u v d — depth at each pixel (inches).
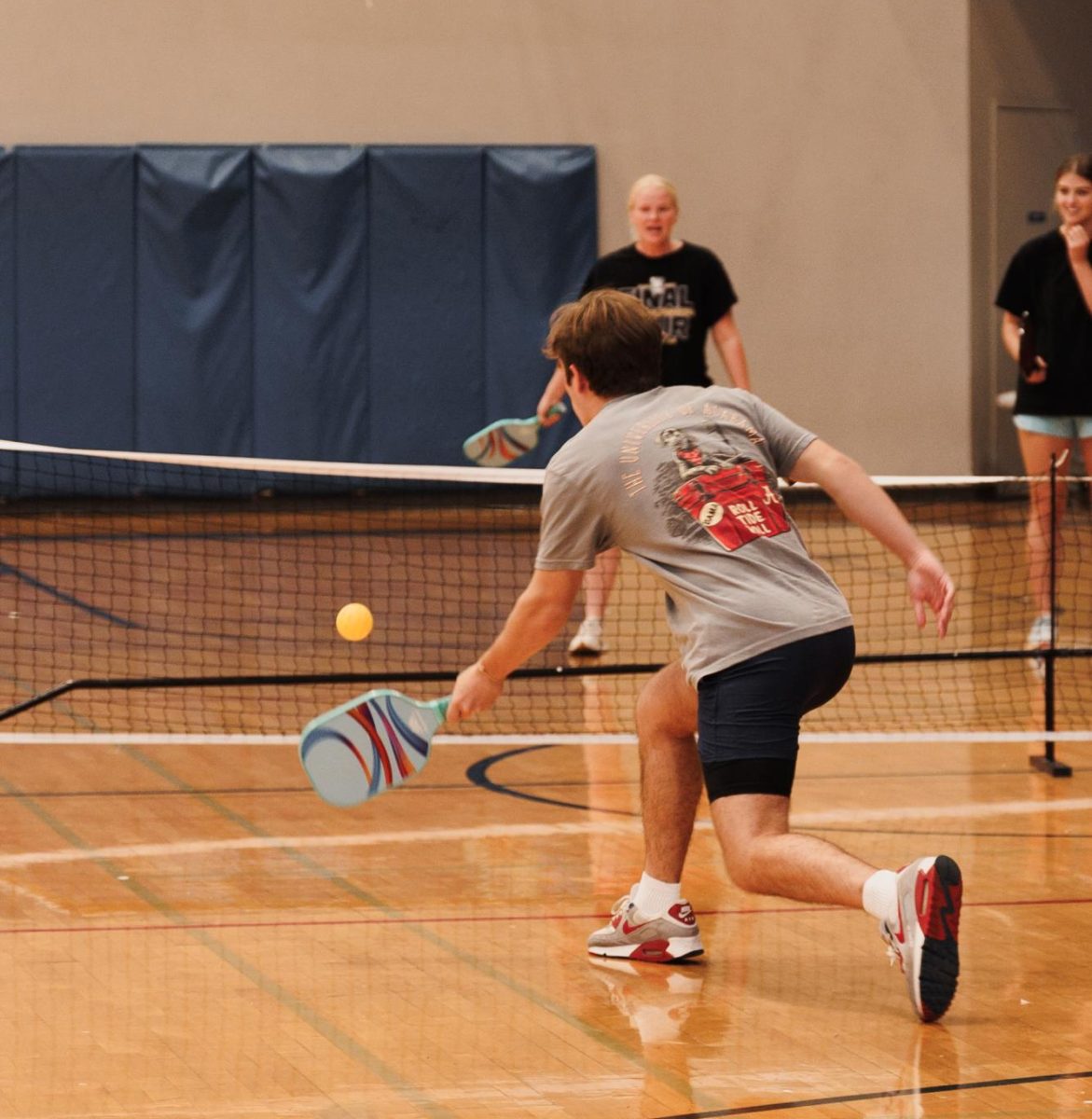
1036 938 230.8
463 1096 175.0
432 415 823.1
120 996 207.0
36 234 803.4
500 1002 205.9
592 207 829.8
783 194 860.6
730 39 849.5
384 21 829.8
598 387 218.2
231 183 805.9
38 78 816.3
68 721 379.9
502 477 385.7
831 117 859.4
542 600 211.6
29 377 806.5
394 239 816.3
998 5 889.5
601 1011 203.2
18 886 255.9
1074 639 479.5
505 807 308.8
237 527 754.2
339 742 217.0
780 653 200.5
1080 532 693.9
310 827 292.8
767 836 199.3
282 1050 188.7
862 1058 186.1
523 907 247.4
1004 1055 187.2
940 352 877.8
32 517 778.2
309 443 816.3
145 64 820.0
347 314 815.1
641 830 292.0
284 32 825.5
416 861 272.1
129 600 560.1
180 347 807.7
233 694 414.6
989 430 908.6
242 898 250.8
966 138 868.6
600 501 208.8
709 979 215.8
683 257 451.2
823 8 854.5
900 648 474.3
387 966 219.9
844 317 869.8
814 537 727.1
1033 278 456.1
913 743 366.0
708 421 212.2
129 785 322.7
